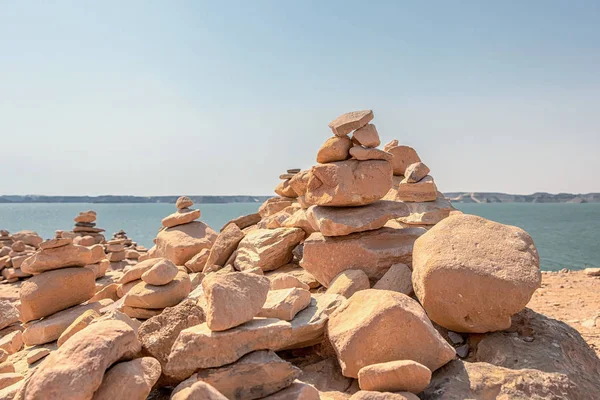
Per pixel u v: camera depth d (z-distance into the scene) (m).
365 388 3.38
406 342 3.65
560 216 88.19
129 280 6.39
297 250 7.23
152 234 46.56
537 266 4.12
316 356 4.32
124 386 2.97
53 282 6.00
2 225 66.44
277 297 4.24
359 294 4.20
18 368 4.99
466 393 3.41
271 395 3.30
